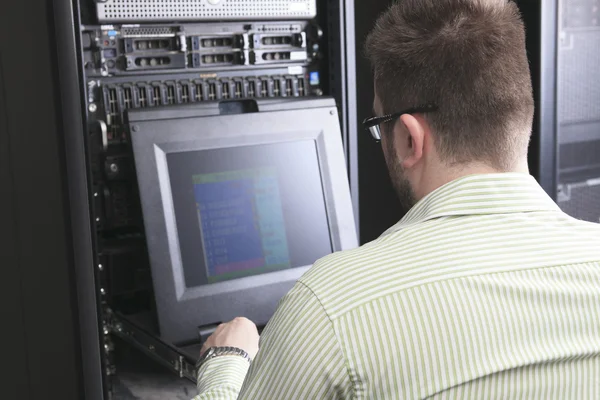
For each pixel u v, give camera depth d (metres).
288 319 0.77
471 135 0.82
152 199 1.50
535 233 0.79
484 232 0.78
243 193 1.61
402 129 0.87
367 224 2.27
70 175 1.27
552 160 1.99
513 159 0.83
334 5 1.75
